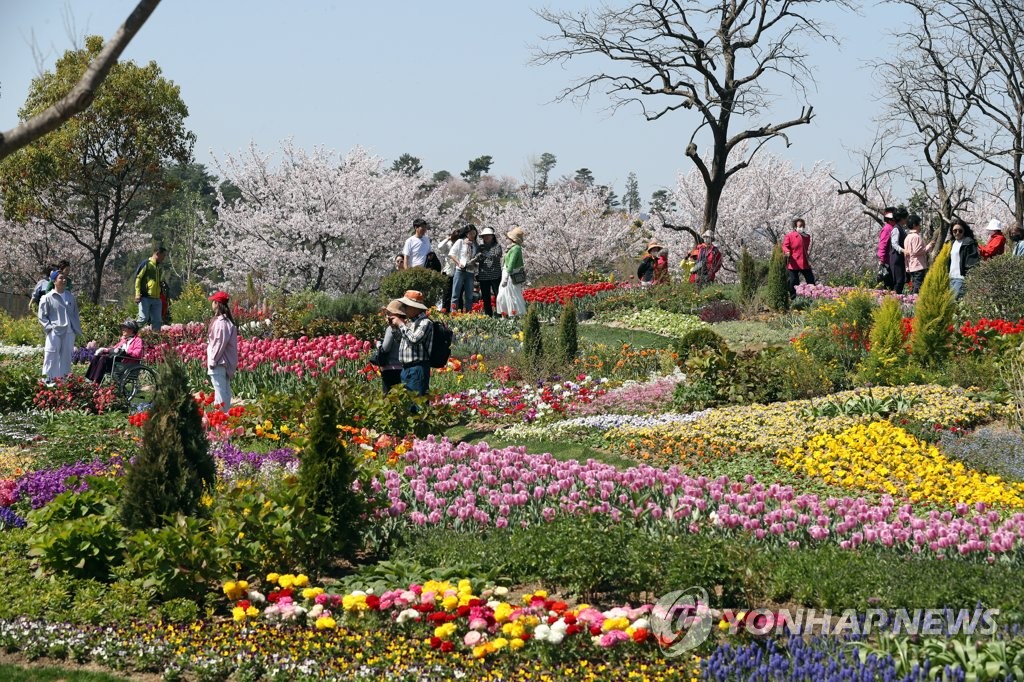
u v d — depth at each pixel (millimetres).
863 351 17984
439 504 10188
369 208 44719
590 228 49906
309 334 21750
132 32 6051
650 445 13594
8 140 5871
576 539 8609
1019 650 6617
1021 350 16078
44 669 7547
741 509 9531
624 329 24047
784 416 14523
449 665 7352
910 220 24656
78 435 13828
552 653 7371
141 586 8656
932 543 8812
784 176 46688
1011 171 38312
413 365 14977
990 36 37500
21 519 10461
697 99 37750
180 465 9289
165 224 61125
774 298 24719
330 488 9383
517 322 23547
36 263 55469
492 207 54531
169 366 9555
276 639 7789
